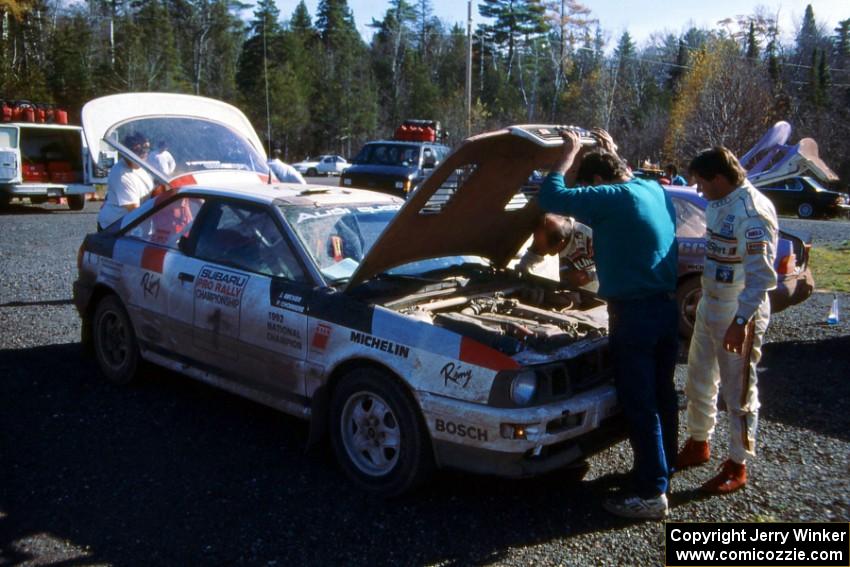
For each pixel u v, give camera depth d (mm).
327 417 4402
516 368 3684
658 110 57312
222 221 5113
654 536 3732
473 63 85125
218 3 76188
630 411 3873
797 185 27625
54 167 20453
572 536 3725
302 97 70625
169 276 5215
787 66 63000
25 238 14328
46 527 3717
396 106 76062
